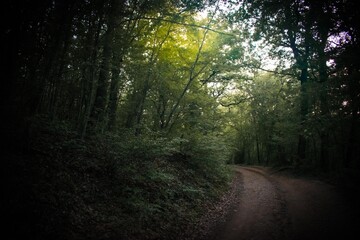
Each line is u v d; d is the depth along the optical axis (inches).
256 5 494.6
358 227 305.6
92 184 295.1
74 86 483.2
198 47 703.7
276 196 530.9
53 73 334.3
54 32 295.4
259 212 415.2
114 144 370.9
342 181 537.0
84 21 358.6
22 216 191.6
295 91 802.8
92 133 432.8
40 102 343.3
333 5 384.5
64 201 237.6
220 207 455.2
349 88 446.9
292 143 1015.0
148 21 529.0
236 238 306.7
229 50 702.5
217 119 873.5
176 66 671.8
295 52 749.3
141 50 517.0
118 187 318.3
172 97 707.4
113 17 398.3
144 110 770.8
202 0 514.0
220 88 1001.5
